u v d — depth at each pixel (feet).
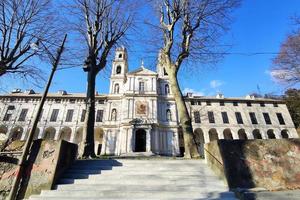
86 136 38.47
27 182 21.49
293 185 21.71
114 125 131.64
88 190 20.12
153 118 131.13
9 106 137.69
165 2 48.37
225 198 19.02
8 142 33.60
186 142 35.99
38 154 23.22
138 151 123.54
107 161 27.94
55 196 19.43
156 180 22.50
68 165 25.30
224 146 23.49
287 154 23.71
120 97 142.00
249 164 22.52
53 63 31.53
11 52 44.21
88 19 48.44
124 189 20.51
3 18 43.06
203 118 147.02
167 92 150.41
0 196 21.77
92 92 42.88
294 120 159.63
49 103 141.59
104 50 47.88
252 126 146.41
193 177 23.24
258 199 18.61
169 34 46.01
